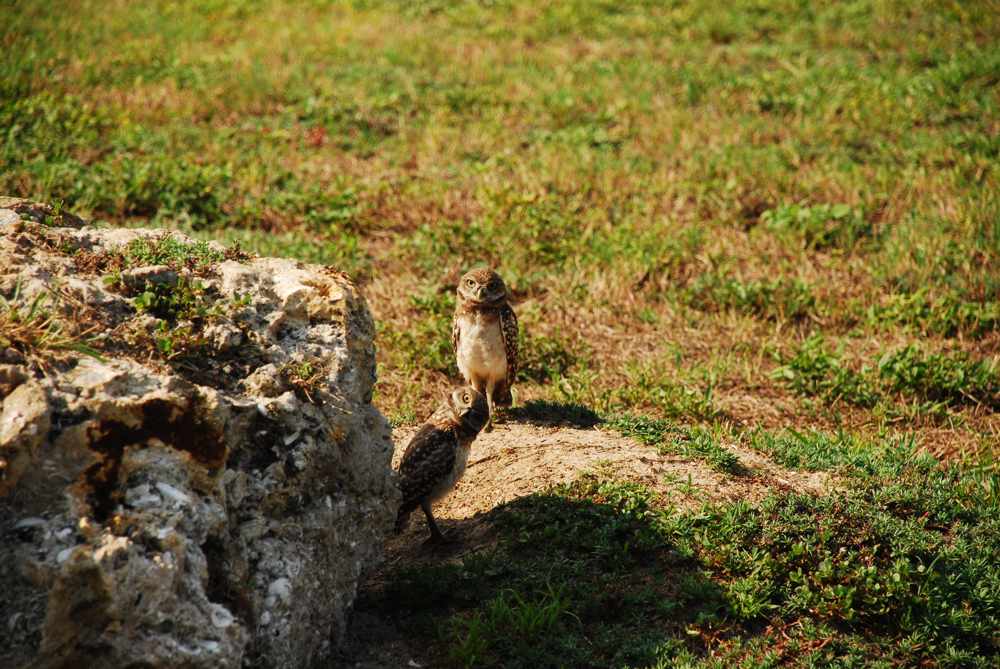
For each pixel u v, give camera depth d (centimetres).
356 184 2341
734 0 4128
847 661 879
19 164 2152
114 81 2917
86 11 3675
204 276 907
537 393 1555
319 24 3841
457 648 883
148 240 934
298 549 807
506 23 3962
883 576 955
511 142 2686
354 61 3403
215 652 673
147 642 646
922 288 1866
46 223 937
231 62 3241
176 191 2117
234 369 838
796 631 917
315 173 2430
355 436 885
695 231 2120
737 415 1514
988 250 1986
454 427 1095
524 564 1007
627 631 916
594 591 961
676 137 2725
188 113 2741
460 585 991
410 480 1069
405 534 1166
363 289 1867
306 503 829
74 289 810
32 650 619
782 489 1128
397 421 1444
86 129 2470
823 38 3644
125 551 639
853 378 1602
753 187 2361
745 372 1636
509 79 3228
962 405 1580
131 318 816
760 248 2095
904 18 3741
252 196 2233
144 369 754
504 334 1391
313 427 835
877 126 2788
